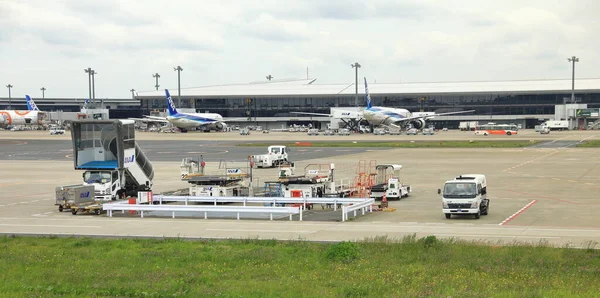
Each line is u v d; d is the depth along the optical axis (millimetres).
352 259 30016
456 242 33906
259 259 30250
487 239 35312
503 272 26828
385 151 118750
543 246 32312
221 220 44625
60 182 74000
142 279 26406
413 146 133125
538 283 24875
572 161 92250
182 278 26391
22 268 28938
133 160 56375
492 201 52844
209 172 80000
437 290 23812
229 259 30312
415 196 57688
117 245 34812
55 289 24375
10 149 137625
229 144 150250
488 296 22641
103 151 55375
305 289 24188
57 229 41281
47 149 137625
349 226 40938
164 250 33094
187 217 46531
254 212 44281
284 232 38812
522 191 59312
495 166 85750
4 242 36281
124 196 55875
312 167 86438
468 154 108688
